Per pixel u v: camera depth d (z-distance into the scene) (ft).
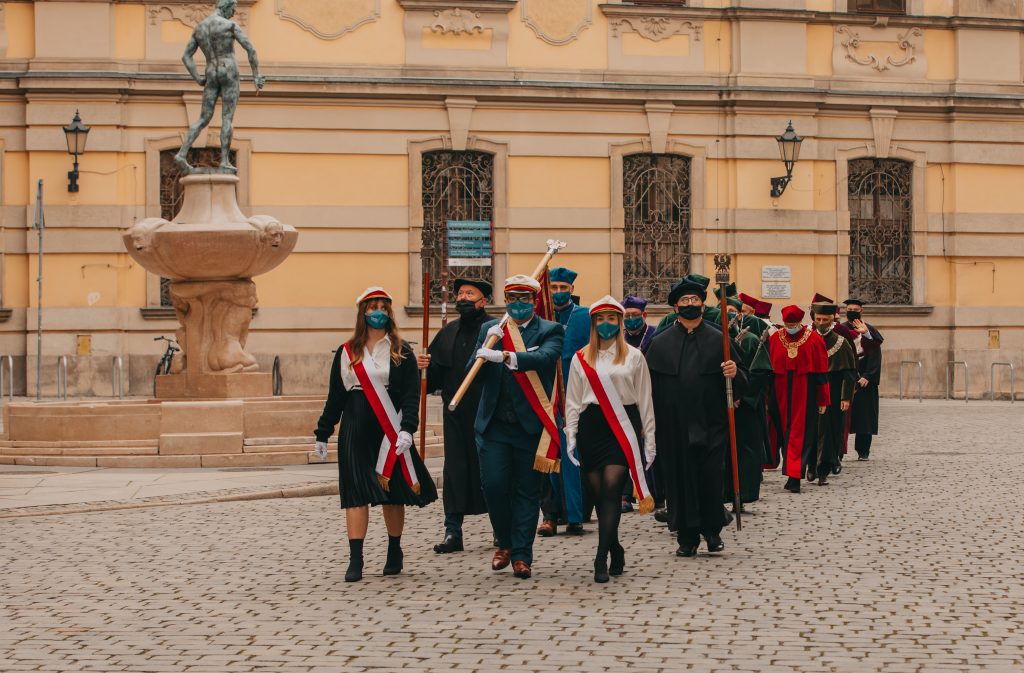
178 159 61.41
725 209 98.78
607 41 97.55
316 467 54.90
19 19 92.02
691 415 35.86
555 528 40.34
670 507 36.14
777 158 99.09
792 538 38.86
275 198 93.97
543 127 96.78
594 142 97.40
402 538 39.37
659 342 36.42
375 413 32.73
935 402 98.48
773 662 24.59
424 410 38.06
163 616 28.66
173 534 39.52
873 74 101.09
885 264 102.37
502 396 33.40
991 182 102.83
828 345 54.13
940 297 102.73
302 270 94.12
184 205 61.05
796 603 29.71
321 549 37.11
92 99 91.86
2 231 91.97
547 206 96.99
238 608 29.45
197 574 33.45
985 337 102.78
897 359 102.06
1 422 76.38
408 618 28.37
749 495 41.39
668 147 98.12
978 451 63.82
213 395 59.57
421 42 95.35
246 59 93.61
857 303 61.11
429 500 33.55
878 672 23.90
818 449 50.78
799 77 99.09
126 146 92.43
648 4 98.58
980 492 48.83
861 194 101.91
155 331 92.43
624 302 47.14
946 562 34.68
